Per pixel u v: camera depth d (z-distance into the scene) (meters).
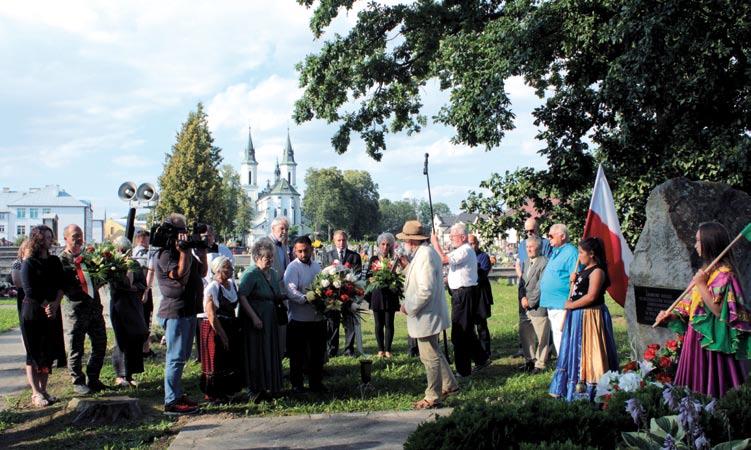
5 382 8.51
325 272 7.68
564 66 14.77
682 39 11.84
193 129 59.09
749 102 12.39
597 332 6.17
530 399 4.40
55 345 7.19
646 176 12.84
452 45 14.20
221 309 7.17
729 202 7.30
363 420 6.33
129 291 7.93
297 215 174.12
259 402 7.20
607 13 13.01
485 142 13.18
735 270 4.83
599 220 8.41
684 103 12.76
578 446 3.56
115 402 6.62
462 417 3.97
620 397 4.28
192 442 5.71
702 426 3.78
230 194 92.62
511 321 14.52
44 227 7.09
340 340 12.05
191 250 6.77
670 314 5.39
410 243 7.03
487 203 15.10
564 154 13.98
